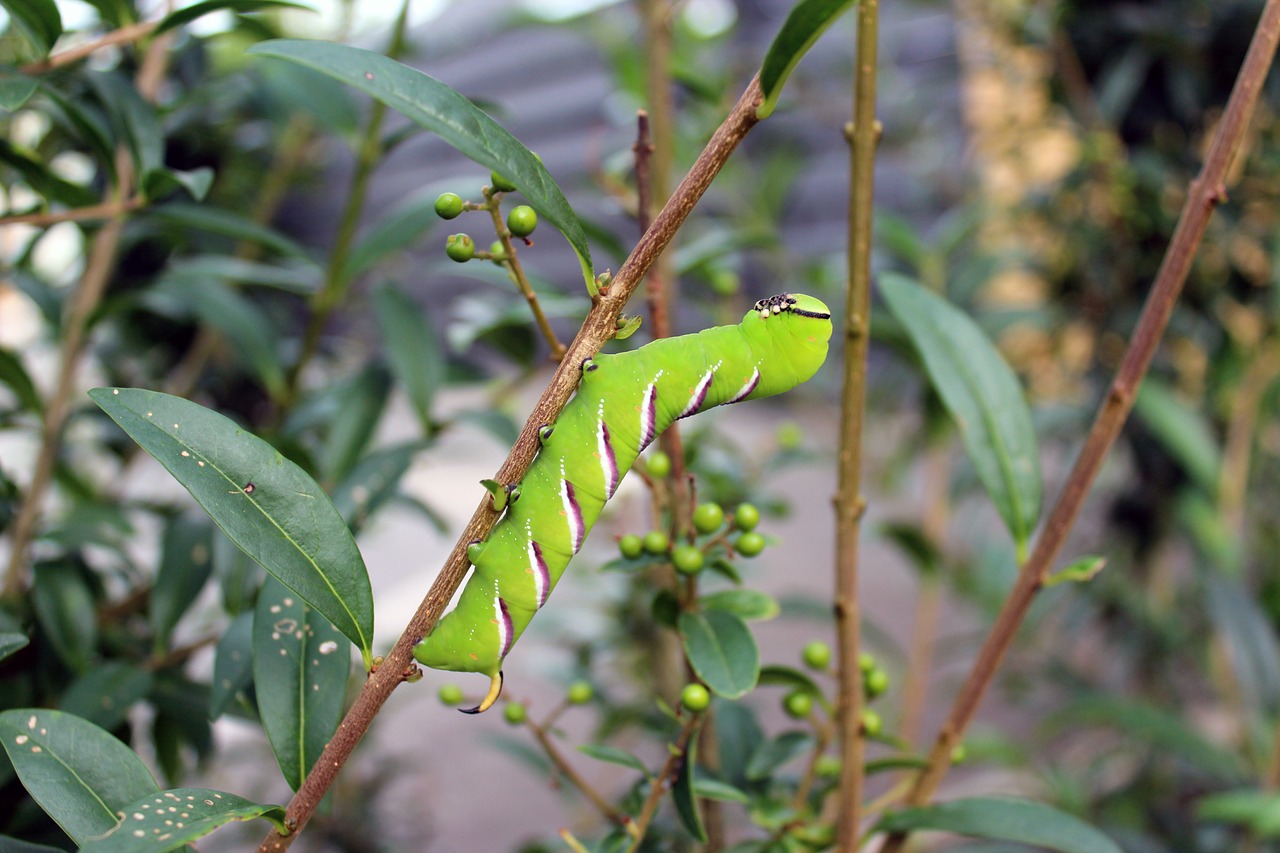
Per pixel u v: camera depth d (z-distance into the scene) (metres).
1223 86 0.70
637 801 0.35
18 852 0.31
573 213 0.29
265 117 0.63
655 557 0.33
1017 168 0.86
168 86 0.57
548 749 0.36
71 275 0.60
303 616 0.33
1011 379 0.37
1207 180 0.33
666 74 0.44
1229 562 0.69
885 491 0.85
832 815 0.41
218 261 0.51
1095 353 0.76
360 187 0.47
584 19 0.80
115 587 0.53
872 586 1.38
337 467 0.44
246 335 0.48
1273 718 0.58
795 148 0.94
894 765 0.36
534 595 0.30
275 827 0.29
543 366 0.51
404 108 0.28
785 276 0.86
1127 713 0.57
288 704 0.32
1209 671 0.79
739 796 0.34
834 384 1.01
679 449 0.35
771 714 0.98
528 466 0.30
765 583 1.34
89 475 0.65
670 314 0.45
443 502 1.59
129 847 0.27
